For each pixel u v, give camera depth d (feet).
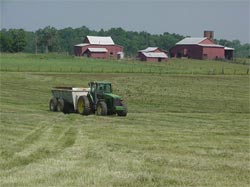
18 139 136.87
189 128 171.32
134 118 202.08
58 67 613.52
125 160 102.89
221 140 141.08
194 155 112.88
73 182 79.97
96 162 100.01
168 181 81.87
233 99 310.24
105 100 210.79
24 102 273.33
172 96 316.81
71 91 219.61
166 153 115.14
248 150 121.70
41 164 97.25
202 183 81.35
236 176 87.51
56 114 213.25
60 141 134.00
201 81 442.91
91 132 154.51
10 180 81.35
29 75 469.98
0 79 423.64
